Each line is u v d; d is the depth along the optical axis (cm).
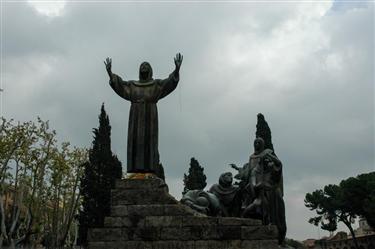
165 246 1748
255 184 2066
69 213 5044
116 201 1823
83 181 4969
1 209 4281
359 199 7875
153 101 2050
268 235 1744
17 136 4450
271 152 2138
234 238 1745
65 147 5228
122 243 1758
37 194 4956
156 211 1800
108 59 2091
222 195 2205
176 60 2069
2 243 4197
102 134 5178
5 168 4369
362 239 9200
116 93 2078
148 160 1972
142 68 2091
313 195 9050
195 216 1784
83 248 4409
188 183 5128
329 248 10181
